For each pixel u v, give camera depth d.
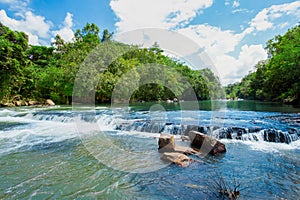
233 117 9.27
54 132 7.73
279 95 23.22
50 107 17.22
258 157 4.50
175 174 3.61
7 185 3.28
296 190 2.97
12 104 18.94
